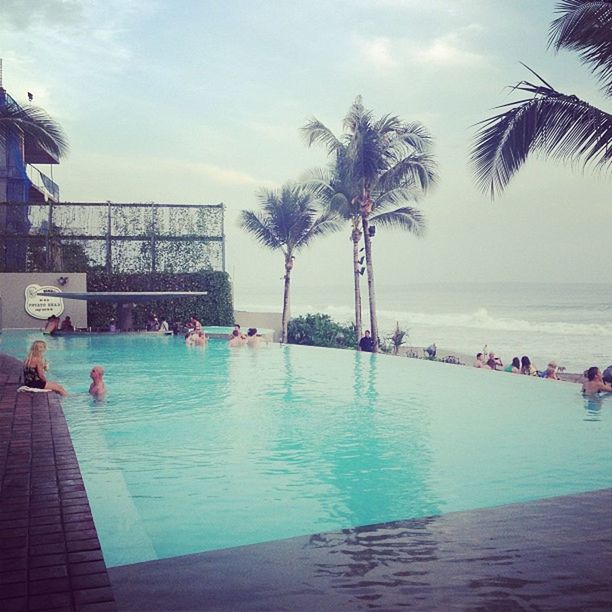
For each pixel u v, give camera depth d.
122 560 4.31
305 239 32.81
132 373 15.36
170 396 11.88
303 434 8.61
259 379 14.44
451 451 7.65
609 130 11.17
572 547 3.90
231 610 3.13
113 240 31.05
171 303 30.72
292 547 4.07
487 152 12.20
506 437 8.41
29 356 10.84
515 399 11.55
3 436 6.98
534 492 6.02
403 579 3.48
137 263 31.11
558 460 7.18
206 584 3.47
